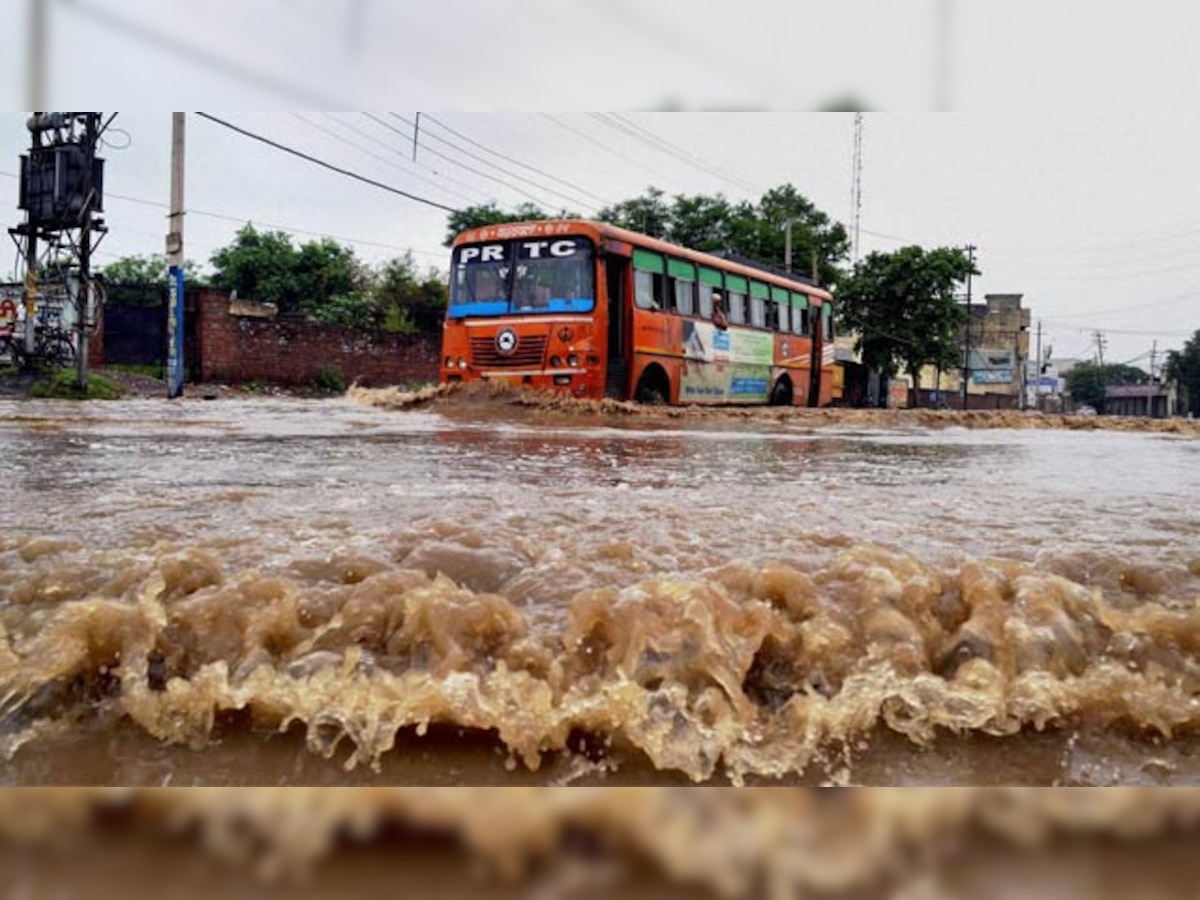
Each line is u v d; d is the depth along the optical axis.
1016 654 1.89
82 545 2.47
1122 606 2.19
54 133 15.51
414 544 2.50
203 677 1.74
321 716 1.66
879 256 36.03
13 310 18.58
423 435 8.15
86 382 15.87
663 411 12.31
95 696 1.73
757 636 1.89
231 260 34.84
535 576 2.24
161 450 5.87
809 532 2.88
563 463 5.47
